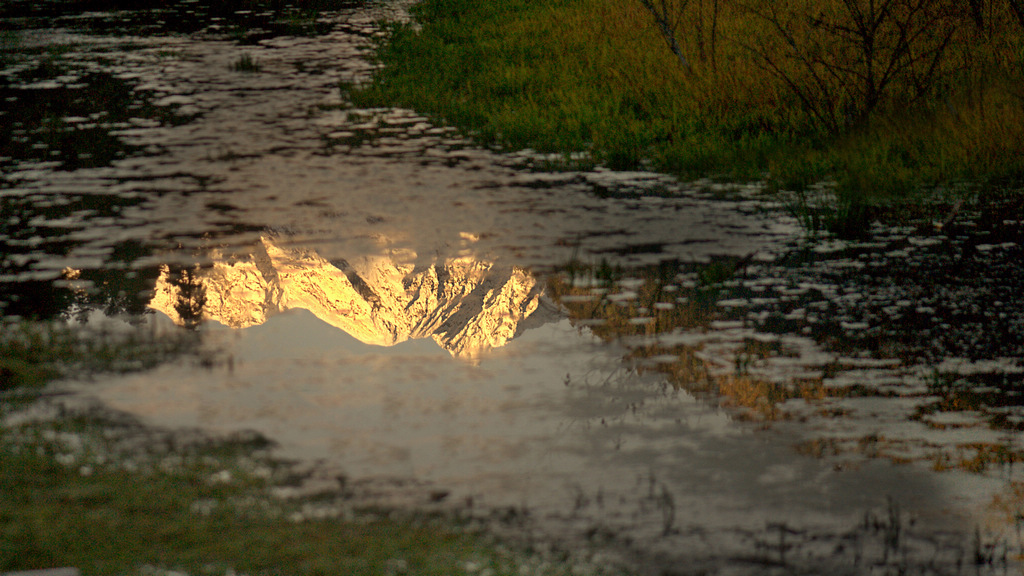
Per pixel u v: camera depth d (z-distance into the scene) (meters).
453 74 27.12
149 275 13.21
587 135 21.31
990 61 22.42
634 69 25.03
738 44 25.81
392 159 19.61
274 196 16.98
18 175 18.09
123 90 25.62
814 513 7.81
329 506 7.43
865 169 17.77
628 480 8.20
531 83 25.30
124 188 17.31
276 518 7.14
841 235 15.31
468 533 7.17
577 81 24.91
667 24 24.52
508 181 18.25
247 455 8.24
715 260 14.27
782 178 18.20
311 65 29.08
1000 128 18.67
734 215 16.39
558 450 8.70
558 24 31.80
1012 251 14.47
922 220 15.92
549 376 10.45
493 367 10.70
